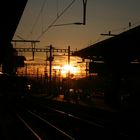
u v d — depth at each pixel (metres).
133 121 25.27
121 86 47.78
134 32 36.12
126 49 43.06
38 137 17.80
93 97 78.69
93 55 52.69
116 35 40.44
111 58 47.81
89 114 35.75
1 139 18.42
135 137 18.14
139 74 45.59
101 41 44.22
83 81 83.00
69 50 54.84
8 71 63.69
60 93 84.06
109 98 50.16
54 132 20.55
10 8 19.11
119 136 18.41
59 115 34.62
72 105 43.28
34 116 32.53
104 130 21.00
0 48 36.38
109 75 50.31
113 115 29.56
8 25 23.33
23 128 23.33
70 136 17.62
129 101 42.72
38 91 86.56
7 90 56.19
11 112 39.66
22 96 57.38
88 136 19.16
